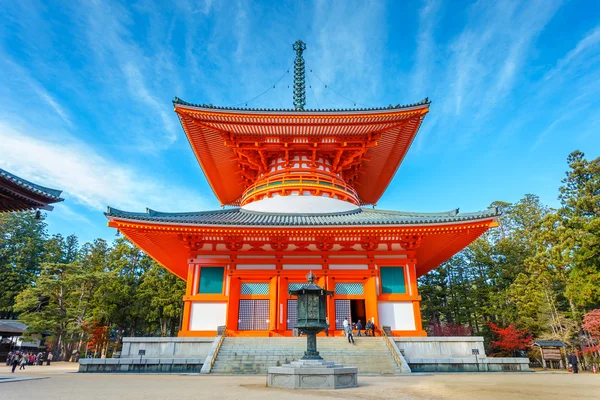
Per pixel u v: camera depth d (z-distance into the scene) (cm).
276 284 2177
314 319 1258
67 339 4181
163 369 1709
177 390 996
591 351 2995
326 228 2080
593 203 3397
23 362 2980
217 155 2991
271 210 2605
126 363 1717
